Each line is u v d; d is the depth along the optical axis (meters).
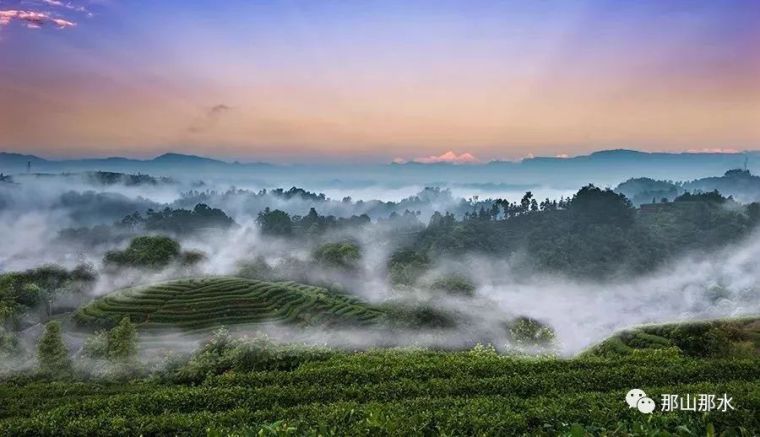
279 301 86.00
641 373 25.95
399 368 28.59
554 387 25.05
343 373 28.23
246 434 13.86
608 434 12.77
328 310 85.75
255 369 33.78
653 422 14.36
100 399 24.97
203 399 24.12
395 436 13.78
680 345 46.59
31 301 86.50
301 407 21.17
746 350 41.81
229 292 86.25
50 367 44.53
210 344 38.75
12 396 32.62
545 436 14.48
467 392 24.98
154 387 33.75
